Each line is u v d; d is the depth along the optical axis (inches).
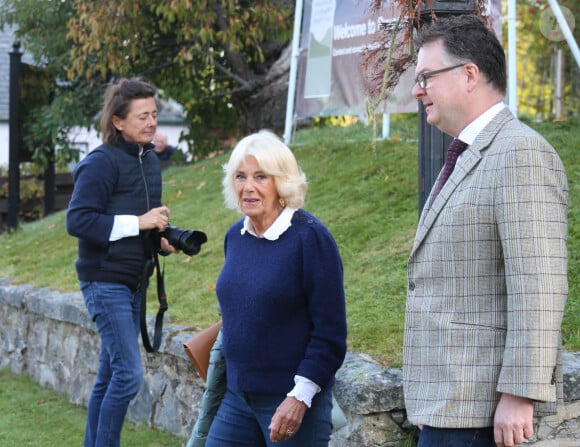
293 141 342.3
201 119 468.1
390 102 269.7
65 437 211.0
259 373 114.8
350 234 233.6
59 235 338.6
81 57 390.9
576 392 143.1
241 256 117.6
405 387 97.9
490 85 97.2
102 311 167.0
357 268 212.1
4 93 802.2
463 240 93.7
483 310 93.2
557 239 89.7
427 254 97.0
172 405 201.6
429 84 98.3
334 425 122.2
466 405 92.6
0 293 287.1
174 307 225.3
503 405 89.8
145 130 168.6
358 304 190.2
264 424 116.3
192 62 424.5
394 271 202.1
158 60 441.7
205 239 168.9
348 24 293.3
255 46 392.8
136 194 169.5
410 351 97.8
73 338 244.5
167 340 200.5
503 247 90.5
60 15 428.5
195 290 235.3
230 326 116.4
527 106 382.6
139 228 165.6
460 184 95.2
